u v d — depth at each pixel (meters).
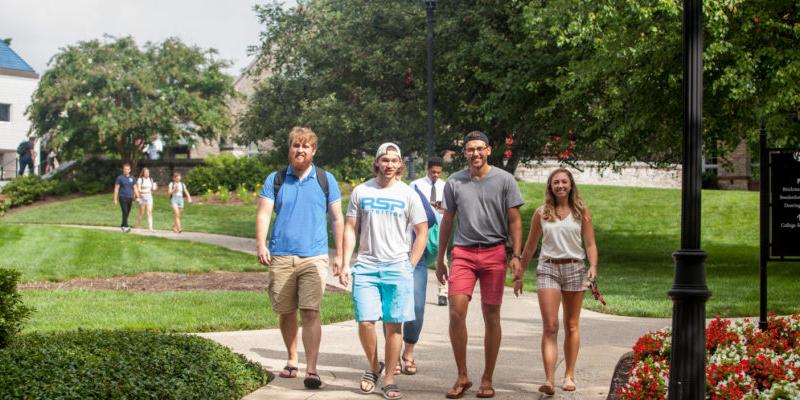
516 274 7.30
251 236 26.77
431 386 7.41
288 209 7.58
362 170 40.25
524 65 20.95
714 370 5.99
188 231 28.34
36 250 19.53
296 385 7.32
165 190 42.12
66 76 41.38
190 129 44.97
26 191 38.81
